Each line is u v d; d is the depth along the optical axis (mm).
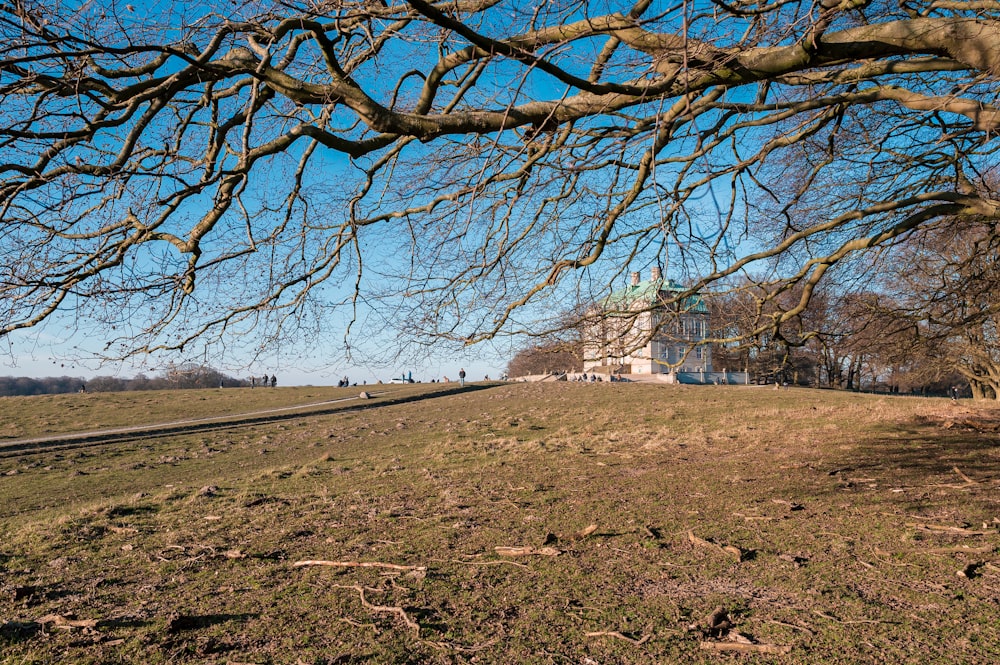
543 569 6207
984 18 4492
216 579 6531
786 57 3863
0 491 15188
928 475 9648
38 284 4188
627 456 14211
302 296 5465
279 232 5297
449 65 4438
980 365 25141
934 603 4680
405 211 5672
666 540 6984
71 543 8594
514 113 4203
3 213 3766
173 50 3473
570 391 35062
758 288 7160
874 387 44875
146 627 5141
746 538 6855
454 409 30219
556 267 5770
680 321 6848
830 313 8828
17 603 6023
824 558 5949
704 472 11453
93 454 20625
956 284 8477
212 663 4367
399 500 10453
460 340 6258
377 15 3982
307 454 19219
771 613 4730
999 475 9203
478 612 5117
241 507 10570
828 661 3873
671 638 4391
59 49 3633
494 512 9086
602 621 4793
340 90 3896
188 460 19078
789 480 10031
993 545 5797
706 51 3781
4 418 31141
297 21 3717
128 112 3744
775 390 32969
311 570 6641
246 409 35500
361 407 34531
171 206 4285
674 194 5812
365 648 4484
